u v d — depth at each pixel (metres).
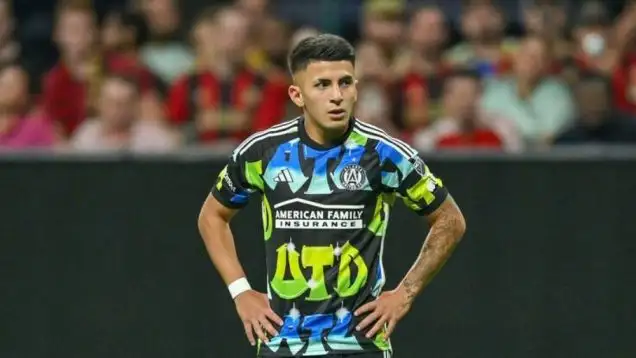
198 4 40.50
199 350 24.36
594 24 35.56
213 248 18.72
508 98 33.25
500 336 24.22
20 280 24.39
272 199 17.95
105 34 35.84
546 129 32.94
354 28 39.38
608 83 32.75
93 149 26.69
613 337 24.16
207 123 32.50
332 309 17.70
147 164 24.27
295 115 32.91
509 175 24.06
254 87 32.97
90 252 24.36
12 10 40.78
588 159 24.02
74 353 24.41
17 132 32.31
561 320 24.16
